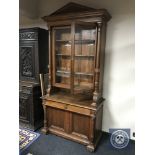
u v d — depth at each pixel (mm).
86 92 2293
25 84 2646
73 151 2150
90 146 2154
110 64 2354
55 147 2221
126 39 2203
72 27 2129
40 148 2191
